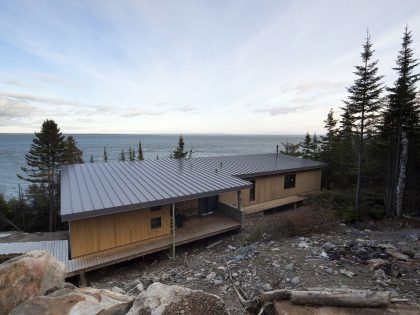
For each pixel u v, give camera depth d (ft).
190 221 39.01
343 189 59.06
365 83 45.06
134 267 29.22
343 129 60.85
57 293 10.84
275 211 51.39
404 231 34.37
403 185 42.91
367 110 45.65
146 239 31.60
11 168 202.39
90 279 26.66
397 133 44.50
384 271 18.67
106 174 38.40
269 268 20.94
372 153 50.34
